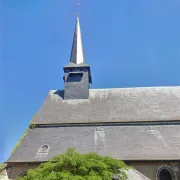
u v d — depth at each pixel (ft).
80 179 47.93
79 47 110.63
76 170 51.65
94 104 96.68
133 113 91.30
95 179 48.16
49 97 102.27
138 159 73.46
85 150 78.13
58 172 50.03
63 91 104.73
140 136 82.38
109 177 51.44
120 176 56.54
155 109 92.27
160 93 99.25
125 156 74.84
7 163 77.00
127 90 102.12
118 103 96.43
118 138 82.07
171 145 77.87
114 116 90.53
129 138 81.76
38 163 76.48
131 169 68.90
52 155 77.41
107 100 98.22
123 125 87.51
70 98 99.50
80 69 102.68
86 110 94.22
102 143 80.43
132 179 64.69
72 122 89.25
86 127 87.76
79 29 115.14
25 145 82.12
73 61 107.14
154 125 86.74
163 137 81.41
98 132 85.15
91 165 51.65
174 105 93.09
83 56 109.50
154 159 73.00
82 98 99.25
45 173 51.55
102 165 52.19
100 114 91.91
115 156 75.05
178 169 72.43
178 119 86.89
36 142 82.99
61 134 85.56
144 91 100.83
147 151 76.02
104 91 102.42
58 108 96.27
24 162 76.38
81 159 52.21
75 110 94.68
